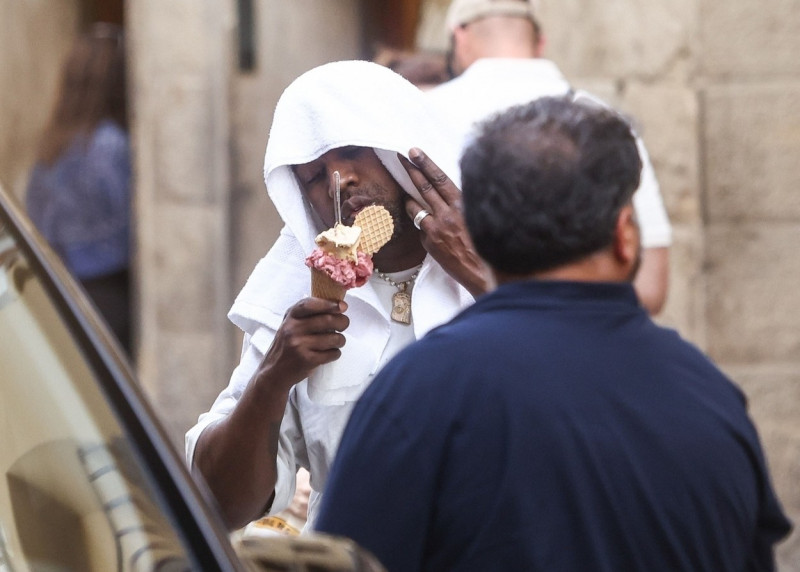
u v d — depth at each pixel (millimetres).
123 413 6070
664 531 6316
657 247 11562
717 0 17109
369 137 7949
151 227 18734
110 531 5703
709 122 17219
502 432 6305
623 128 6691
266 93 18688
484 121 6855
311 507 8508
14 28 21797
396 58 13484
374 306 8133
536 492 6246
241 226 18859
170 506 5707
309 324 7633
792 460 17547
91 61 18969
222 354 18875
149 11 18547
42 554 5797
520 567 6223
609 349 6504
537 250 6594
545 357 6422
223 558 5500
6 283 6660
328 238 7582
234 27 18641
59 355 6336
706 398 6594
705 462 6434
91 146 18859
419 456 6367
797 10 17047
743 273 17391
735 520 6539
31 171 19125
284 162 8094
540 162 6527
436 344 6543
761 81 17141
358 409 6570
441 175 8016
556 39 17062
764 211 17297
